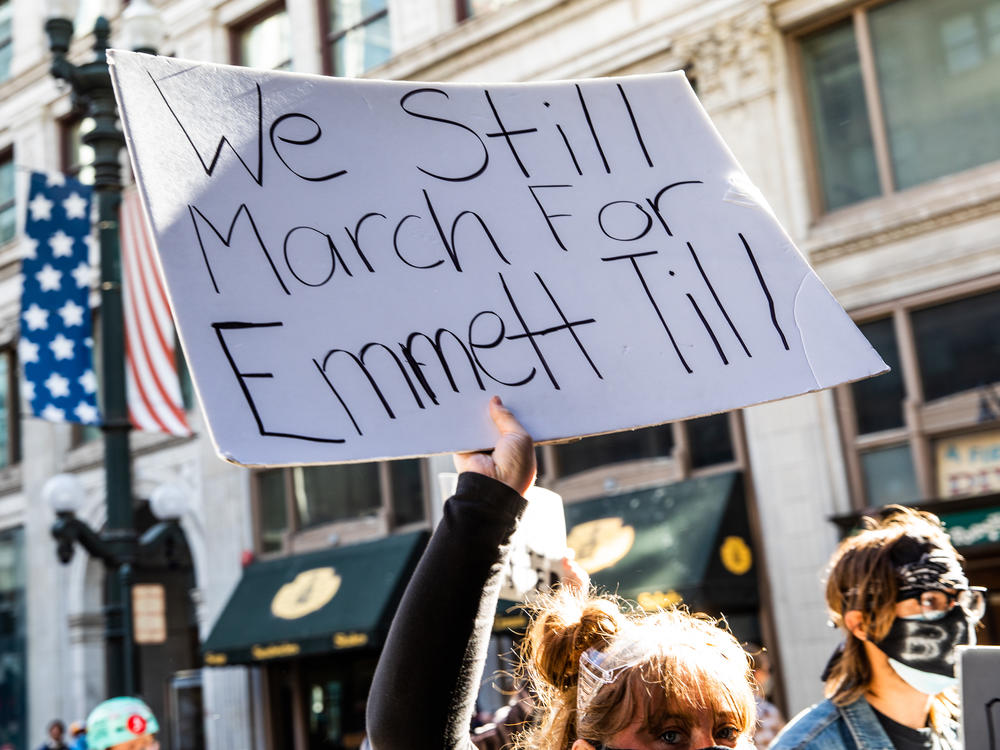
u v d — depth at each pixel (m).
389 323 1.98
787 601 10.79
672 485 11.53
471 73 13.83
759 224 2.13
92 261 17.92
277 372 1.89
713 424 11.62
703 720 1.65
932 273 10.31
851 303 10.81
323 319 1.96
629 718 1.65
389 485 14.39
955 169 10.52
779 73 11.45
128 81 1.96
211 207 1.96
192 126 1.99
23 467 19.64
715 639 1.77
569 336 2.03
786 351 2.03
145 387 10.65
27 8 20.53
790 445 10.94
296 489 15.45
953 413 10.12
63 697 18.53
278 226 1.99
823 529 10.63
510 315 2.03
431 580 1.57
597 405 1.99
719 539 10.76
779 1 11.49
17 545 19.73
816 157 11.39
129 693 9.87
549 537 2.80
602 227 2.12
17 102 20.36
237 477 15.93
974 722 1.75
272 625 13.98
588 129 2.20
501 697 11.23
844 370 2.01
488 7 14.02
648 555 11.05
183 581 19.45
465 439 1.93
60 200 11.12
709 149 2.20
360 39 15.40
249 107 2.05
